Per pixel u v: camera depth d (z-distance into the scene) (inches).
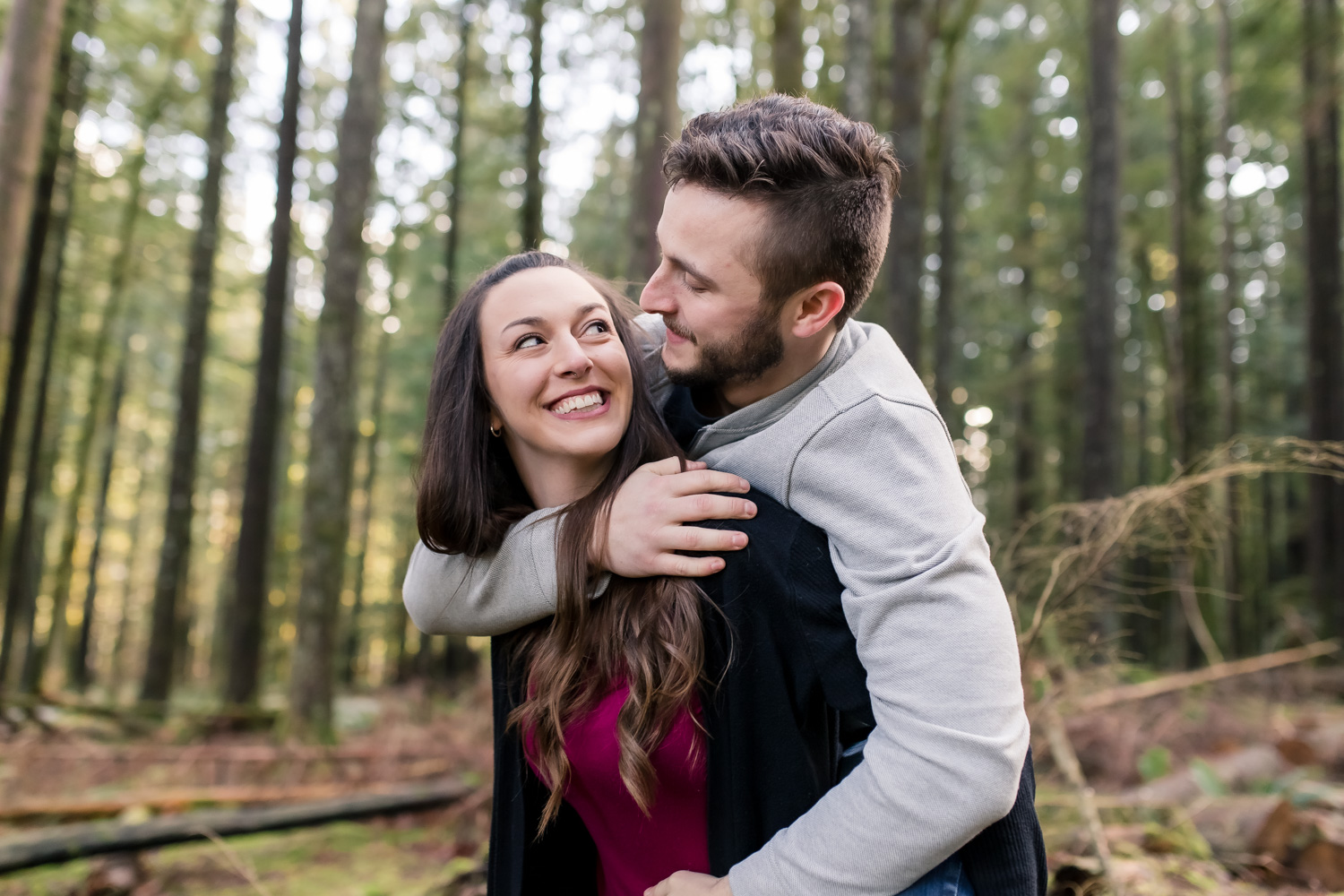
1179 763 144.9
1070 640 93.7
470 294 48.3
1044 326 603.2
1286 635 322.0
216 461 765.3
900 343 219.3
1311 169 347.9
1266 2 317.4
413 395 534.3
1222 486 81.4
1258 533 562.3
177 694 508.7
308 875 131.3
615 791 44.8
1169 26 442.6
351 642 655.8
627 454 46.2
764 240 39.4
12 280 160.4
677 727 43.2
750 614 41.3
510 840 48.6
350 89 242.7
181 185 450.6
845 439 38.8
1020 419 585.9
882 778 35.6
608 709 43.9
